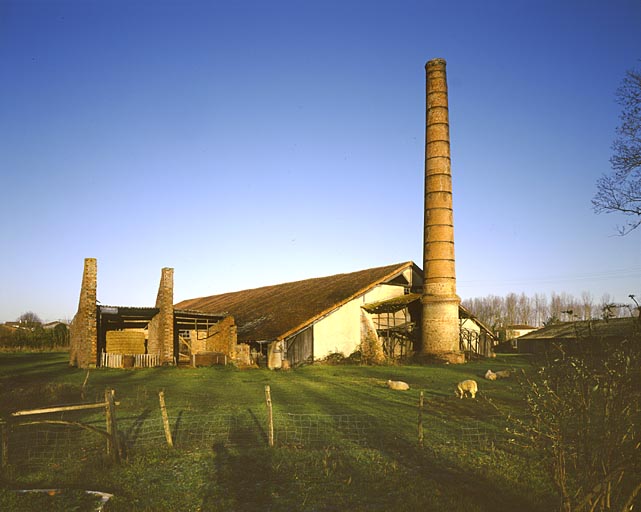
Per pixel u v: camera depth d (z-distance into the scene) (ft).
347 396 66.64
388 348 139.85
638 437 21.03
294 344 118.42
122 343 129.80
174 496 28.50
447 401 61.67
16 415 33.78
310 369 111.34
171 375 94.89
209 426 45.60
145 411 53.47
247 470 32.55
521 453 35.99
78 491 28.30
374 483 30.04
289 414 49.60
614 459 21.35
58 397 61.52
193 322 135.03
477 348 154.10
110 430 34.65
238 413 52.26
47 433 41.78
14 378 84.33
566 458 26.13
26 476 31.60
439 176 138.92
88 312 108.88
